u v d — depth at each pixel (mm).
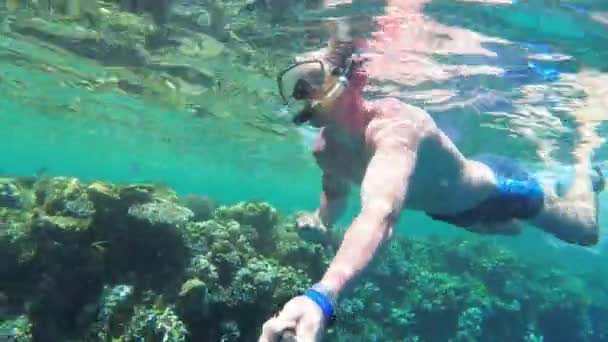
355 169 3688
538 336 17734
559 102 13180
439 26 9227
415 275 16375
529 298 19156
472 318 15828
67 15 11703
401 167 2818
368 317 14141
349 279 2166
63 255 7891
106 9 10781
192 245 8656
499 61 10844
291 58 12109
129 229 8258
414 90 13609
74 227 7965
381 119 3361
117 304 7637
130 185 8727
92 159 57281
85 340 7496
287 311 1971
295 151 28672
